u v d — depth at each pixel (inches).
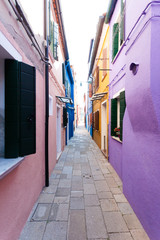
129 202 100.6
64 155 242.7
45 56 128.0
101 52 253.3
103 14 206.1
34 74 81.6
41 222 82.9
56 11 187.6
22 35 78.7
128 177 102.2
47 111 126.9
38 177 110.0
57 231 76.4
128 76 91.2
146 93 66.2
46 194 114.3
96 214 90.2
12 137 69.4
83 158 222.7
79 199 107.3
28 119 76.0
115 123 174.6
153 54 62.5
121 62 137.2
